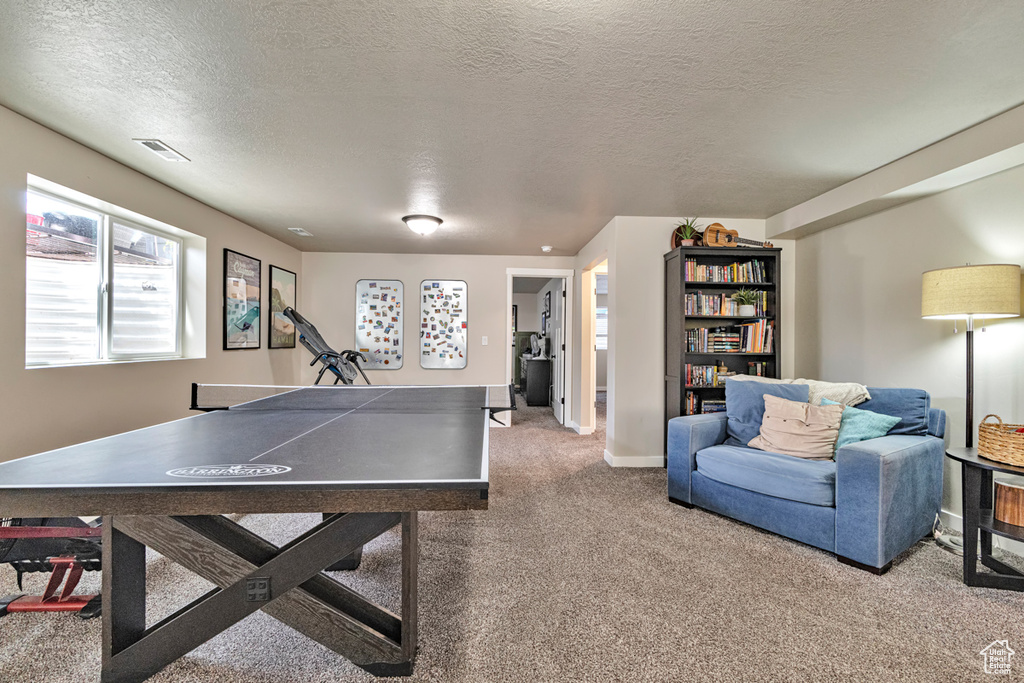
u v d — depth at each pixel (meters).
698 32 1.60
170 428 1.85
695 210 3.86
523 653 1.59
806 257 4.02
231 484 1.11
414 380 5.84
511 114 2.20
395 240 5.06
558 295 6.52
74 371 2.57
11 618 1.76
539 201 3.60
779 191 3.34
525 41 1.65
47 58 1.75
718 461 2.85
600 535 2.60
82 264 2.79
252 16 1.51
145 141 2.49
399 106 2.12
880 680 1.47
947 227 2.78
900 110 2.16
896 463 2.21
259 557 1.48
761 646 1.63
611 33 1.60
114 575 1.37
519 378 9.49
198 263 3.71
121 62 1.78
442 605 1.89
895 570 2.20
